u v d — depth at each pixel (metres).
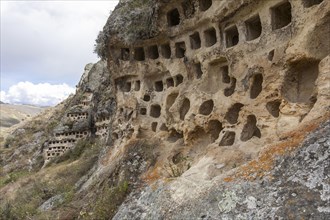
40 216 21.48
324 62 11.54
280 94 13.08
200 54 18.16
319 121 10.69
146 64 22.31
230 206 10.35
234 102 15.50
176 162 17.89
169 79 21.34
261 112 13.74
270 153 11.08
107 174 20.88
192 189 12.65
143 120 21.92
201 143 17.80
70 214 19.41
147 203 14.21
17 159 67.56
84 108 58.97
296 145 10.52
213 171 13.64
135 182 17.83
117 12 24.12
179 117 19.11
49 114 84.06
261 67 14.18
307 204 8.84
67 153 53.81
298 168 9.83
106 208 16.70
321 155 9.61
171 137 20.14
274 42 13.80
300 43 12.42
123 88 24.61
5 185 44.88
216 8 16.77
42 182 35.31
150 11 20.81
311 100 12.24
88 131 55.41
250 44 15.03
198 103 17.66
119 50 24.09
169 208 12.52
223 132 15.73
